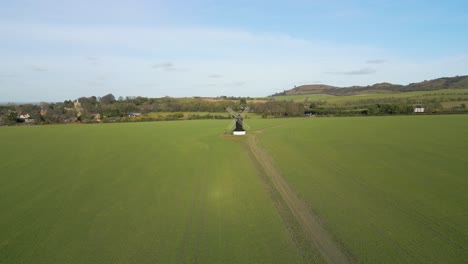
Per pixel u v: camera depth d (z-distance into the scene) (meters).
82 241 15.73
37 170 30.70
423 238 15.19
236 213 19.05
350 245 14.76
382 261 13.35
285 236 15.87
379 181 24.61
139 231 16.75
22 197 22.73
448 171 26.73
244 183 25.48
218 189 24.00
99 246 15.16
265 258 13.82
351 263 13.31
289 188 23.78
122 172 29.53
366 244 14.80
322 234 15.98
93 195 22.89
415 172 26.81
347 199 20.89
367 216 17.97
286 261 13.58
